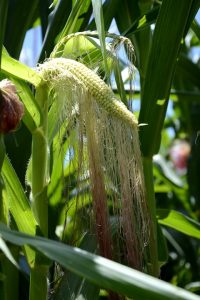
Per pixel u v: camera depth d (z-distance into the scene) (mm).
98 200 863
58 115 926
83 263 676
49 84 917
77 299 950
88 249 975
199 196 1738
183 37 1086
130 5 1253
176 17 1032
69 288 958
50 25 1220
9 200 911
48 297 983
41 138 916
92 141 875
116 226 915
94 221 875
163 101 1064
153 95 1066
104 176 877
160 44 1048
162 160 2105
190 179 1754
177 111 2254
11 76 908
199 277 1751
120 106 886
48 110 956
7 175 903
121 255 885
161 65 1052
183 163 2555
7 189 908
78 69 894
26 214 910
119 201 887
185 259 1756
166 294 626
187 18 1042
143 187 898
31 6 1253
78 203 917
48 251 694
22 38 1252
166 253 1092
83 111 882
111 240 861
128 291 653
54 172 1152
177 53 1047
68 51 1015
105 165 881
